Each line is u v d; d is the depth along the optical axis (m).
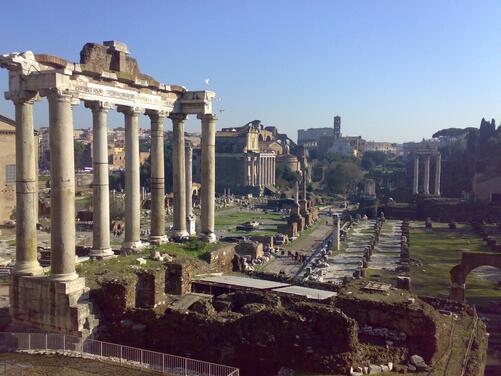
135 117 41.25
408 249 95.50
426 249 99.06
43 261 56.09
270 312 28.19
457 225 137.62
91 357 28.84
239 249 94.00
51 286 31.50
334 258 93.50
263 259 92.19
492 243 100.12
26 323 32.62
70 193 31.98
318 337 27.28
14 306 33.09
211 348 28.77
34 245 33.94
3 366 27.50
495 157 194.75
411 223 143.62
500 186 169.50
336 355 26.48
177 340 29.70
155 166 45.12
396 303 30.28
